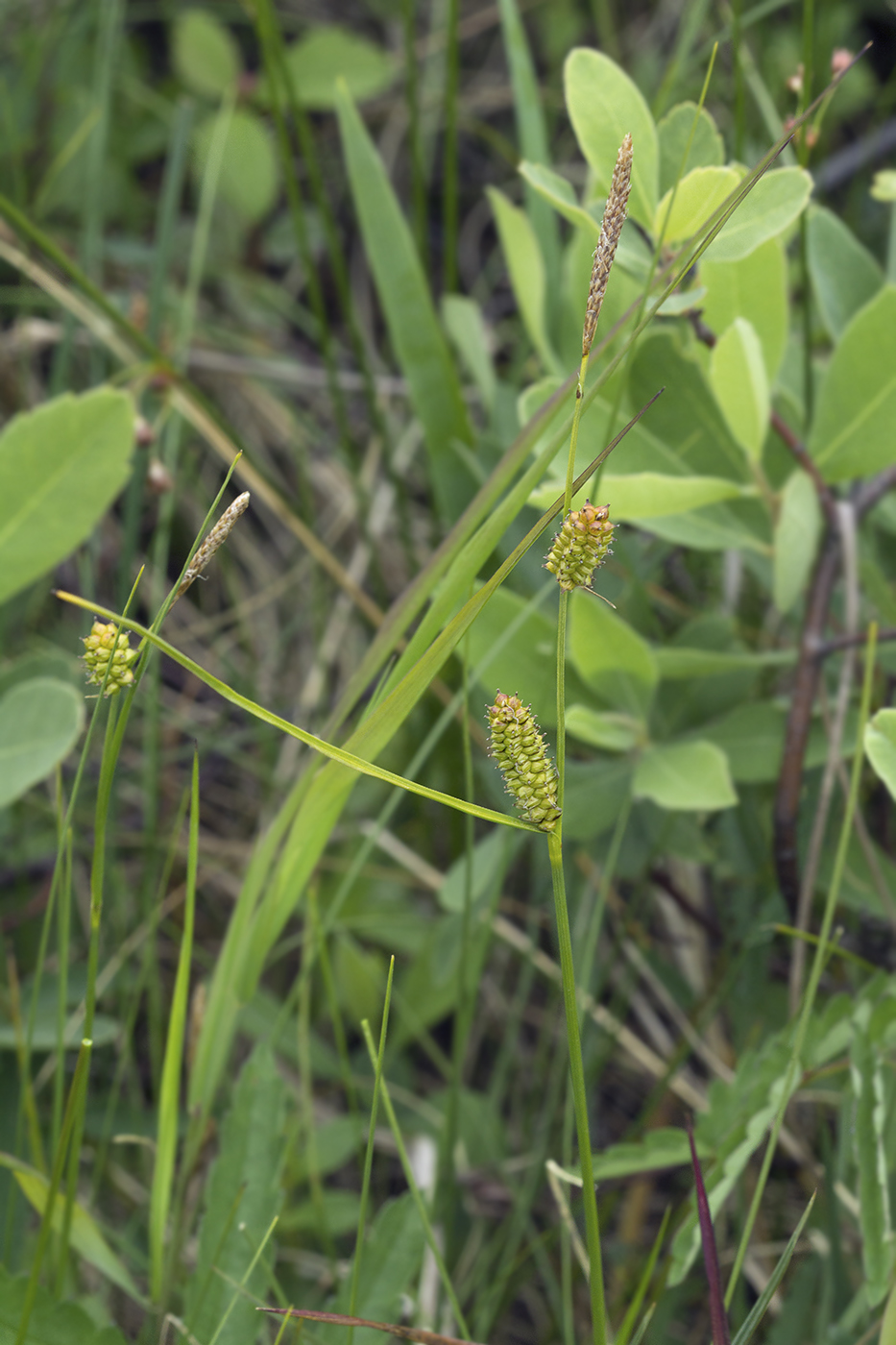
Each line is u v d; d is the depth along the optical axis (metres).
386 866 1.15
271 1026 1.00
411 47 1.04
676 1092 1.03
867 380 0.78
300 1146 0.96
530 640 0.84
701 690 0.89
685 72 1.32
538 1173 0.87
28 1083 0.75
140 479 1.09
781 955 0.98
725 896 1.02
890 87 1.41
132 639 1.08
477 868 0.91
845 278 0.88
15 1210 0.79
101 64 1.33
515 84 1.03
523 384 1.43
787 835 0.79
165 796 1.24
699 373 0.81
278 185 1.56
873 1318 0.76
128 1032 0.84
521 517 0.98
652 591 1.12
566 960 0.65
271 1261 0.73
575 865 0.99
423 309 0.94
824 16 1.11
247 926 0.75
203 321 1.53
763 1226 0.92
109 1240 0.91
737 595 1.10
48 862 1.08
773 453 0.85
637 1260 0.91
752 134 1.24
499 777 0.90
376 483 1.48
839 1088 0.82
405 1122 1.01
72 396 0.77
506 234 1.00
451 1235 0.92
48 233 1.45
